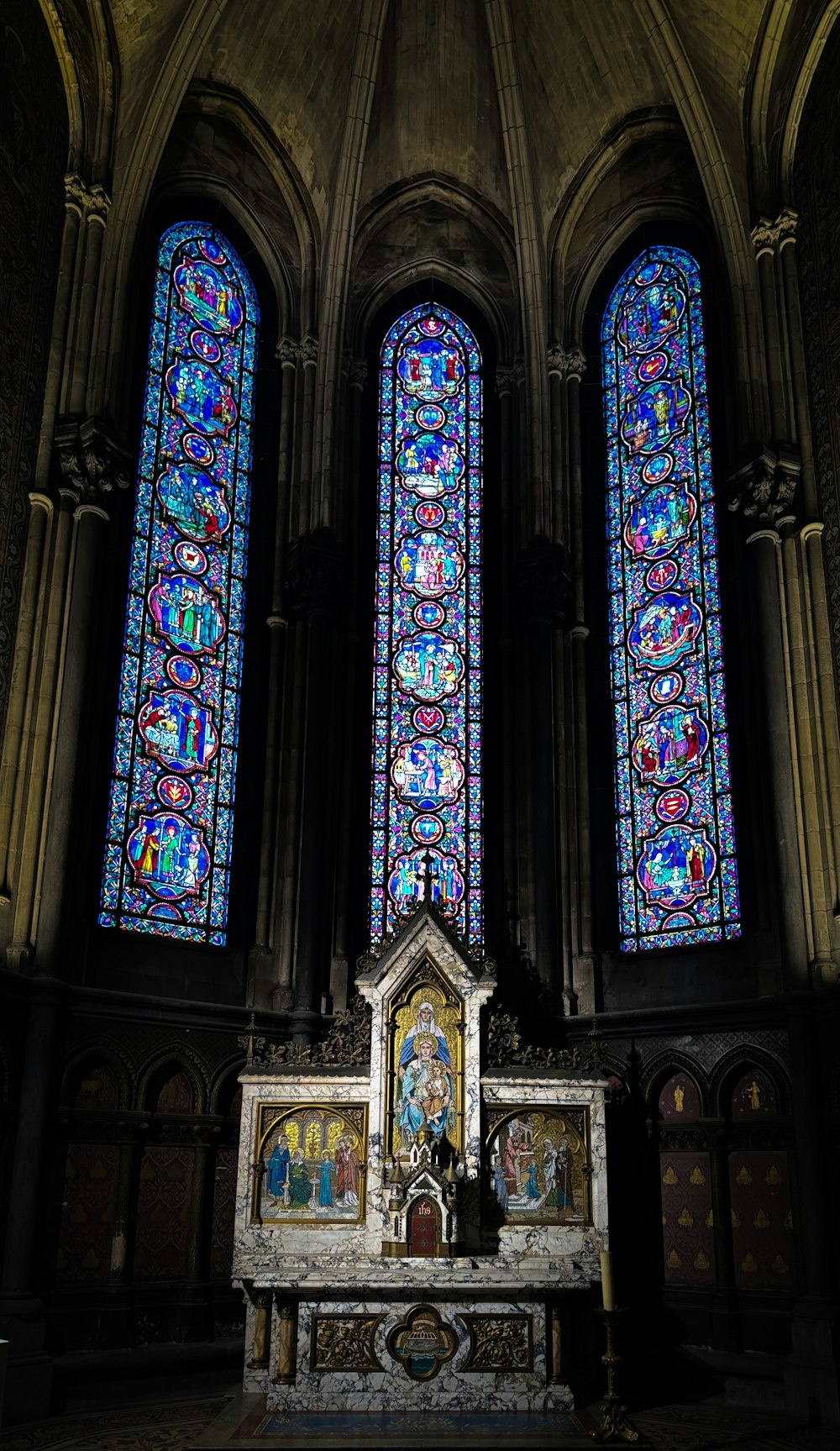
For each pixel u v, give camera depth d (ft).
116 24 53.83
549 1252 39.22
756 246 55.42
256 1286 36.83
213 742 55.06
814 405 52.06
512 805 58.03
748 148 56.70
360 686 59.31
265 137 63.10
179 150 60.64
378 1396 36.81
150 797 51.80
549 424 62.23
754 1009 48.52
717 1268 46.91
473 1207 39.42
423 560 62.69
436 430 65.46
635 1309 47.96
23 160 48.98
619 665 59.57
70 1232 43.68
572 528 62.28
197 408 59.21
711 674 55.83
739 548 54.65
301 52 61.36
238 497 59.93
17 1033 42.60
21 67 48.88
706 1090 49.06
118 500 52.37
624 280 65.77
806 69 54.60
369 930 55.72
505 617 60.90
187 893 52.26
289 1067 40.91
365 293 66.59
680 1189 48.98
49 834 44.96
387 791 58.13
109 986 48.08
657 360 62.90
